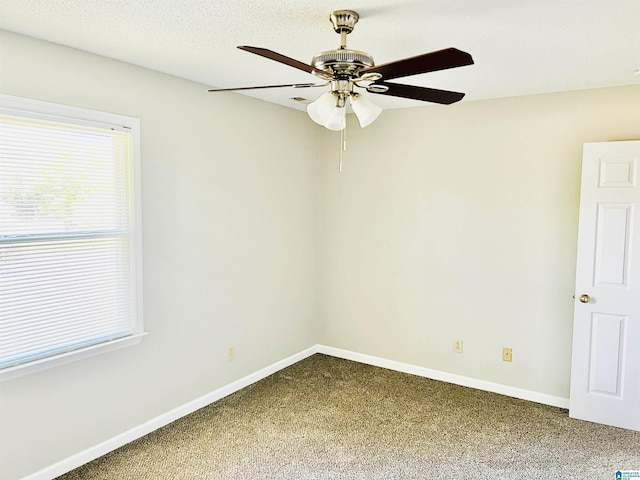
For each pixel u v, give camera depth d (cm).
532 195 342
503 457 270
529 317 349
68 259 249
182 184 312
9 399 229
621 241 300
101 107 259
